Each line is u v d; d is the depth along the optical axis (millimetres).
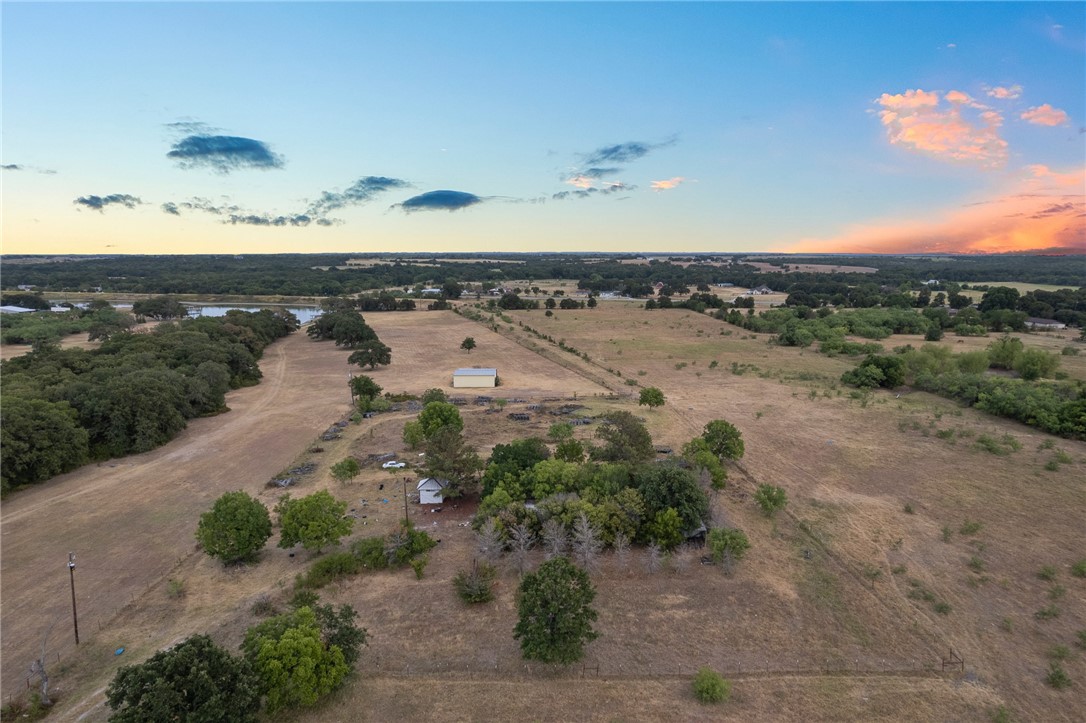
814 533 47094
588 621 35062
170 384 75000
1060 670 31453
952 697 30078
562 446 56000
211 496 54000
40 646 33438
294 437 71188
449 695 29953
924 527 48312
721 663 32562
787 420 78312
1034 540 46000
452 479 51469
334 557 40562
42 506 51625
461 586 38031
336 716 28375
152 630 34969
